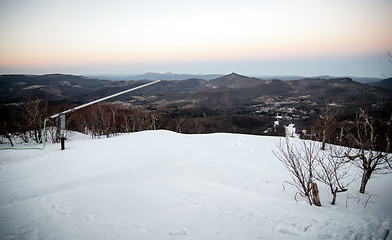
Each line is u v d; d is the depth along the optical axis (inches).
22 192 322.0
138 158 502.0
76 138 872.9
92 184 360.5
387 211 246.7
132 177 405.1
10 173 413.1
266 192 331.0
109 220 214.1
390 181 367.9
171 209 247.9
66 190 323.9
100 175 405.4
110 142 664.4
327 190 328.5
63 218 217.0
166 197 292.8
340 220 215.5
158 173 430.9
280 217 225.0
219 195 306.7
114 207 250.5
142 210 243.1
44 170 431.5
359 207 259.9
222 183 374.9
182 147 581.6
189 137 705.6
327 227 200.5
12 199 296.7
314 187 265.1
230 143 622.8
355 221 213.3
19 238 176.6
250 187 354.6
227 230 195.8
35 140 757.9
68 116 838.5
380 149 316.5
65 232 187.6
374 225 205.0
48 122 797.2
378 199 291.1
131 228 197.2
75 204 257.0
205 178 398.9
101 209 243.1
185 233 189.6
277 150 562.9
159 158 500.1
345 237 185.8
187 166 463.2
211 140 650.8
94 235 183.0
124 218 219.6
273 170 430.0
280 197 307.7
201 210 245.8
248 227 202.7
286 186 351.9
